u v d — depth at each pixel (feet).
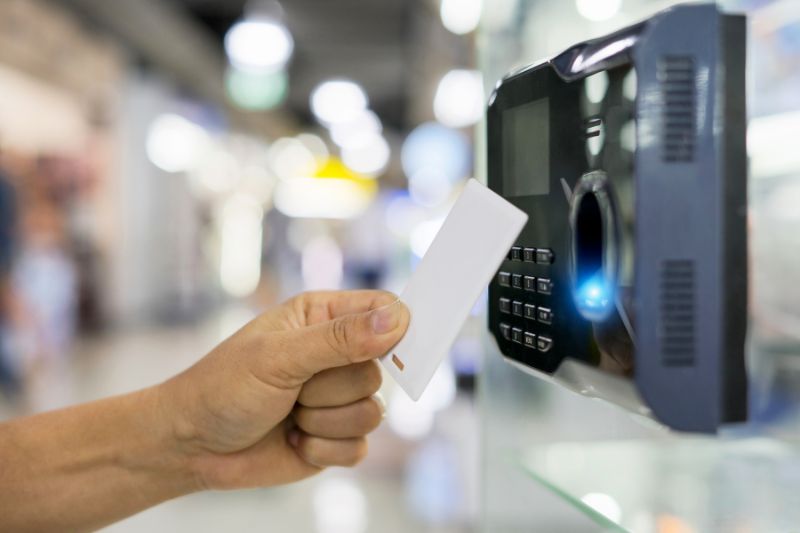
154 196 31.30
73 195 23.77
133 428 2.06
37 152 21.36
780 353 2.19
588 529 1.92
